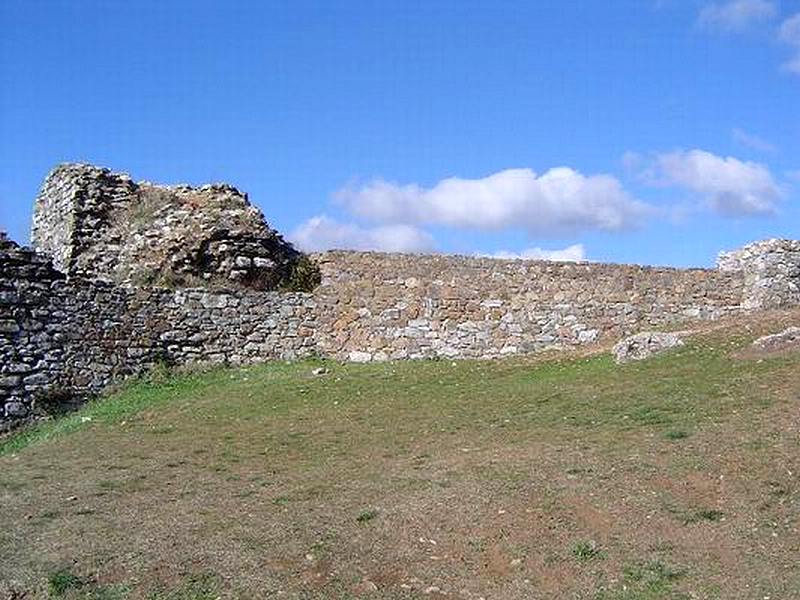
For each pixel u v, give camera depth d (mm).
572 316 24766
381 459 14109
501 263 24906
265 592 9477
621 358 20406
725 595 9031
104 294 21406
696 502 11141
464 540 10609
